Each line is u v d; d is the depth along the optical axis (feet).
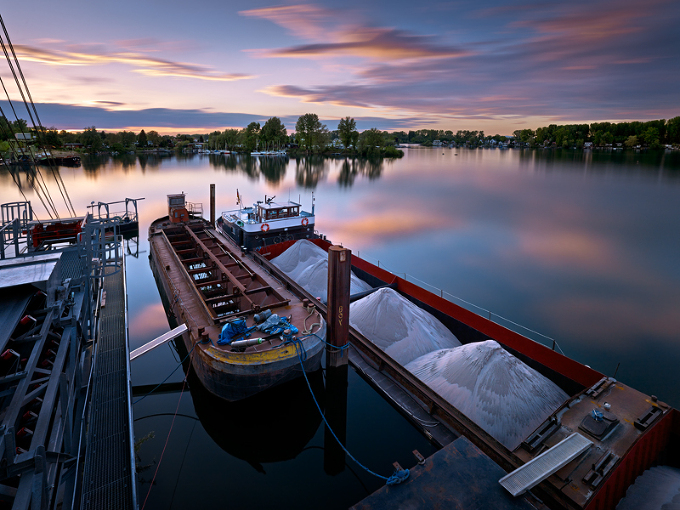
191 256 96.58
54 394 27.09
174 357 63.05
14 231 44.68
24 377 26.53
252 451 45.85
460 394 47.83
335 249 51.47
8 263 33.58
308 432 49.24
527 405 45.55
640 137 604.08
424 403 47.32
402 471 26.96
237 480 40.91
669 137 574.97
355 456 43.52
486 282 115.03
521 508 24.73
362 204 240.94
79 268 40.04
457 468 27.61
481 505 24.91
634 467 33.19
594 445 32.96
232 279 68.69
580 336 83.15
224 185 297.12
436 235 170.60
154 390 54.95
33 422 34.50
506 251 147.43
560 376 50.88
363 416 48.65
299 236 108.47
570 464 31.09
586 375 47.55
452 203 246.06
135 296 89.04
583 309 97.19
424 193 284.61
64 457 28.25
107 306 53.93
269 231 103.14
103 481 29.76
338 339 54.08
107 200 227.61
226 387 47.91
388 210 223.71
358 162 536.83
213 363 47.34
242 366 46.57
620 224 193.47
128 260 116.67
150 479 40.52
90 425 33.37
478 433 40.04
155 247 97.04
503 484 26.30
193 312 59.52
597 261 136.26
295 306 61.00
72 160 420.36
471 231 177.99
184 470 41.96
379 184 328.90
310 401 53.16
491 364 49.29
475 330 63.05
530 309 96.53
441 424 44.50
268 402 50.72
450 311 67.51
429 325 64.28
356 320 65.67
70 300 36.11
